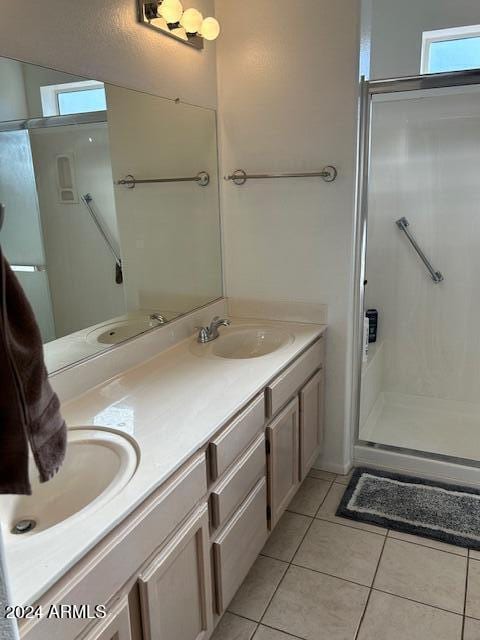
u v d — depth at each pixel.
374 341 3.32
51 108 1.51
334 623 1.74
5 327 0.73
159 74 1.99
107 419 1.50
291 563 2.02
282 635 1.70
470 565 1.97
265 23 2.26
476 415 3.19
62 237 1.61
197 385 1.75
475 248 3.03
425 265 3.16
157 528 1.20
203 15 2.22
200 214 2.39
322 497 2.44
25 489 0.77
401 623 1.73
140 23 1.85
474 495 2.39
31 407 0.78
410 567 1.98
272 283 2.55
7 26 1.33
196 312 2.37
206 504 1.45
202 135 2.34
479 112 2.84
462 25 2.98
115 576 1.06
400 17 3.08
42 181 1.51
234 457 1.59
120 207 1.86
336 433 2.60
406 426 3.07
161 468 1.23
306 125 2.30
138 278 1.98
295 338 2.26
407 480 2.53
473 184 2.96
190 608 1.39
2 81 1.34
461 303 3.13
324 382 2.53
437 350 3.24
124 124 1.83
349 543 2.12
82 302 1.71
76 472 1.33
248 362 1.96
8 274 0.76
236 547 1.65
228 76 2.39
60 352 1.62
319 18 2.17
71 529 1.01
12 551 0.95
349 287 2.40
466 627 1.70
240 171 2.48
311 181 2.35
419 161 3.03
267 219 2.48
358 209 2.38
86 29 1.60
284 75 2.29
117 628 1.07
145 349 2.00
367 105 2.31
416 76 2.22
